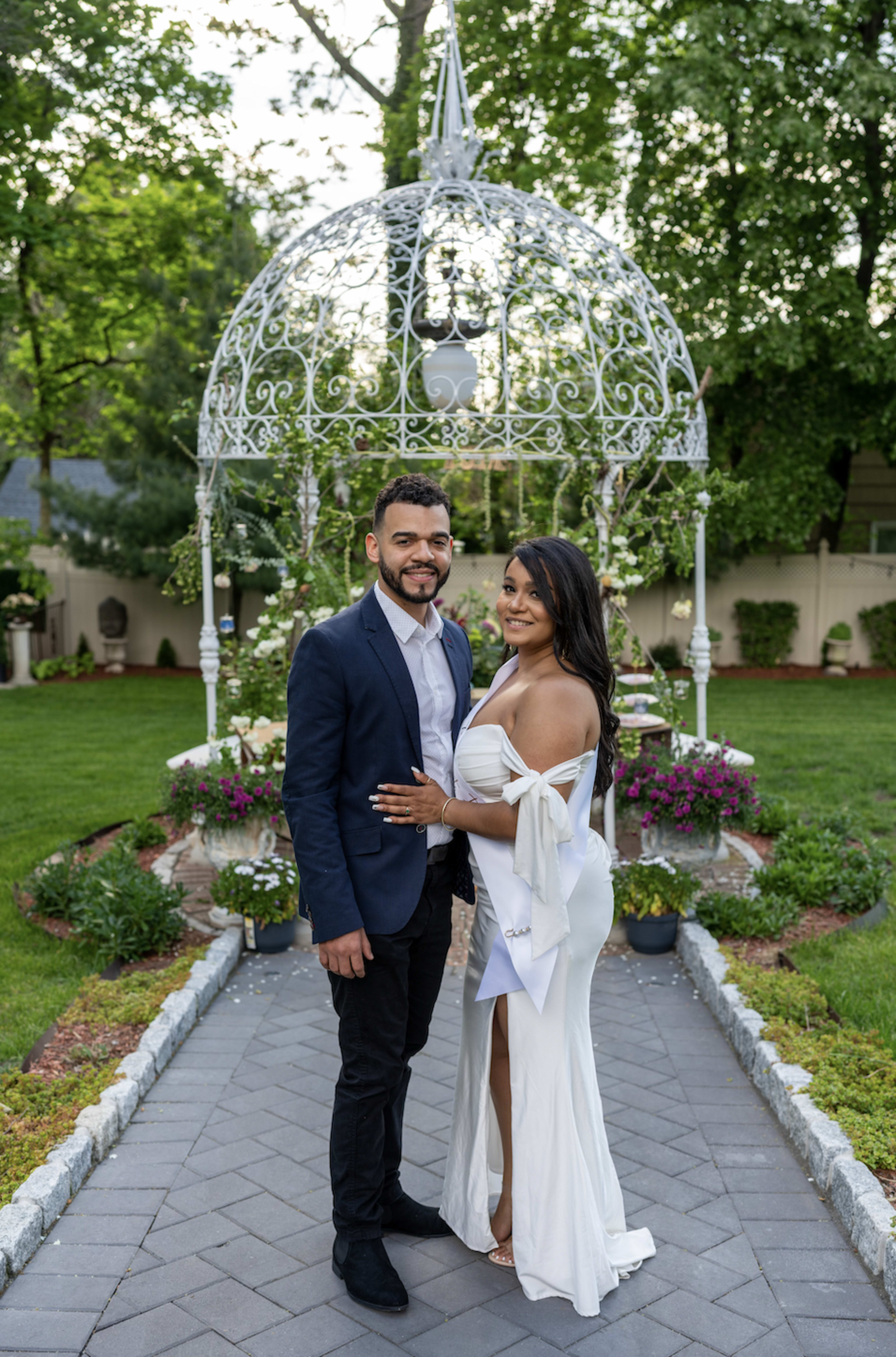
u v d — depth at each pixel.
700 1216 2.75
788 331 11.90
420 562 2.38
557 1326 2.33
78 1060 3.50
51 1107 3.10
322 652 2.38
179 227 14.75
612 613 5.27
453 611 8.12
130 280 15.06
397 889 2.41
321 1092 3.44
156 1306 2.38
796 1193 2.85
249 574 12.45
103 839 6.63
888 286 13.94
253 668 5.29
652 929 4.73
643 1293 2.44
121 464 13.83
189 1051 3.74
